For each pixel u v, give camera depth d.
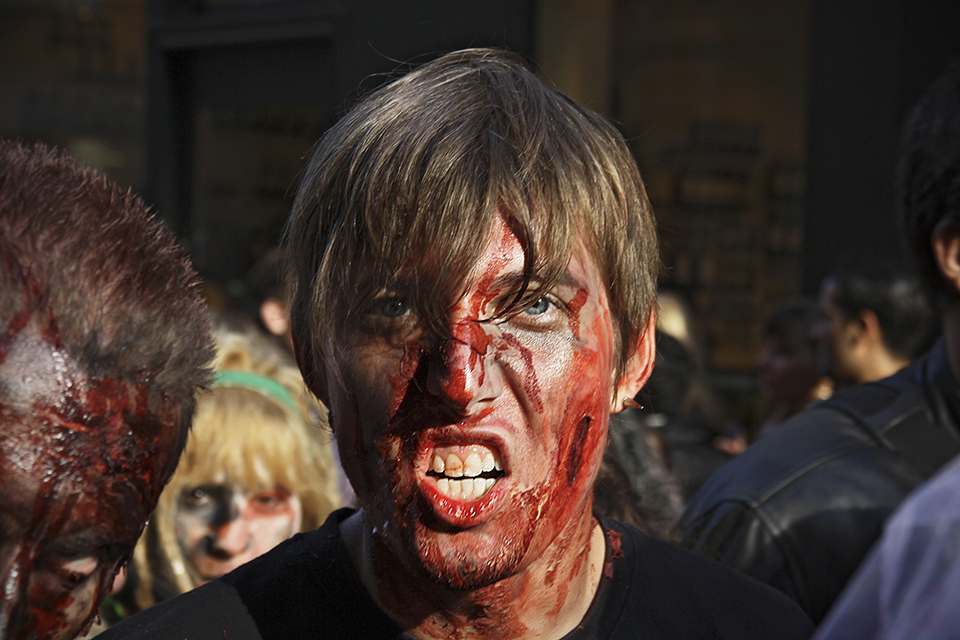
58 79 7.80
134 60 7.82
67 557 0.61
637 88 4.32
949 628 0.56
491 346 0.83
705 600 1.00
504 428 0.83
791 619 1.02
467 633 0.90
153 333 0.62
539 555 0.88
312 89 4.57
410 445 0.83
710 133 4.34
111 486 0.60
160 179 5.08
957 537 0.58
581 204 0.88
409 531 0.84
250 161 4.87
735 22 4.27
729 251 4.38
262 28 4.60
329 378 0.90
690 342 2.87
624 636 0.95
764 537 1.35
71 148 7.82
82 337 0.58
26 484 0.56
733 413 4.37
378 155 0.84
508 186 0.83
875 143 3.58
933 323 3.22
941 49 3.50
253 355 1.68
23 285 0.57
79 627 0.63
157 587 1.45
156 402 0.63
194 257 4.83
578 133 0.91
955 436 1.44
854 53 3.63
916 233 1.43
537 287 0.84
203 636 0.89
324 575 0.94
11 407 0.56
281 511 1.51
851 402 1.54
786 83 4.20
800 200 4.21
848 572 1.33
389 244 0.82
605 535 1.04
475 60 0.95
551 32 3.88
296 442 1.53
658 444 2.31
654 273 1.02
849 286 2.73
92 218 0.61
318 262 0.92
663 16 4.28
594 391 0.89
